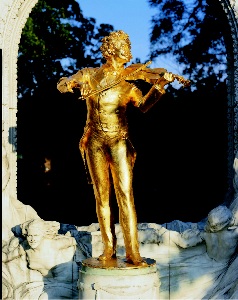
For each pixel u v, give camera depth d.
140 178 16.52
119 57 5.81
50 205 16.64
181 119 16.12
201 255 6.71
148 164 16.52
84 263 5.73
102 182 5.85
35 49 15.63
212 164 16.08
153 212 16.44
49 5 16.06
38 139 16.47
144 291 5.46
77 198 16.70
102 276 5.46
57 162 16.66
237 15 7.71
